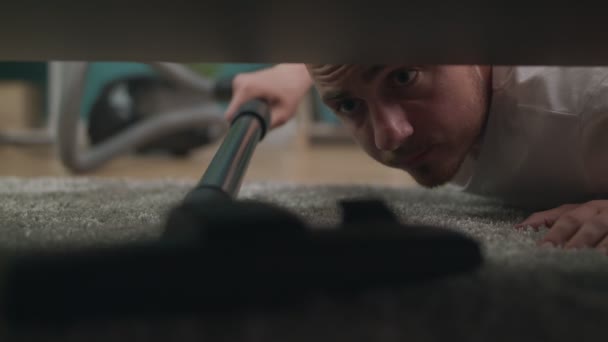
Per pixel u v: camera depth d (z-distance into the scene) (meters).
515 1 0.35
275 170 2.10
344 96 0.68
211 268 0.27
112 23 0.42
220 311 0.27
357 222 0.33
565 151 0.73
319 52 0.52
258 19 0.41
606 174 0.72
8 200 0.92
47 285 0.25
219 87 1.22
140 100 2.43
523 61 0.52
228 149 0.61
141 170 2.07
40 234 0.51
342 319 0.28
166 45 0.49
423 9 0.37
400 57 0.53
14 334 0.25
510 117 0.76
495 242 0.49
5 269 0.25
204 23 0.42
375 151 0.73
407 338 0.26
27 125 3.38
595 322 0.28
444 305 0.30
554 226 0.52
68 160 1.72
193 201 0.32
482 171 0.83
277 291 0.28
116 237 0.49
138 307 0.26
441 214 0.78
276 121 1.03
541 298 0.31
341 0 0.36
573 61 0.52
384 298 0.30
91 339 0.25
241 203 0.30
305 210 0.79
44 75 3.41
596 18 0.38
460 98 0.70
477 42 0.46
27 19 0.41
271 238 0.28
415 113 0.67
